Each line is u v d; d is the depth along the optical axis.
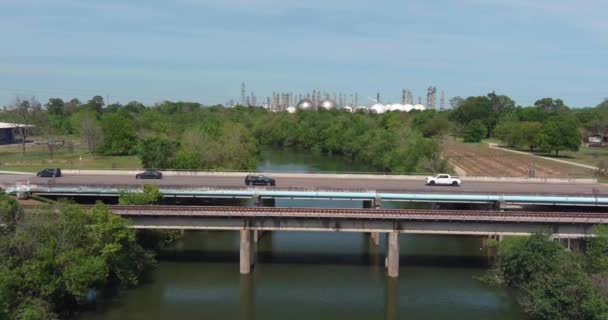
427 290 60.44
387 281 63.28
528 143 160.12
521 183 85.69
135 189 73.19
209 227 64.38
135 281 60.41
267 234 83.50
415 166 116.06
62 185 73.62
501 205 70.19
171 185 74.06
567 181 86.94
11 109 178.38
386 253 68.38
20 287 45.22
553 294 47.31
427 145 121.00
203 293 59.06
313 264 69.06
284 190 72.81
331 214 62.41
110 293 57.88
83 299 54.28
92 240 53.84
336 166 150.25
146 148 106.50
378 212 62.31
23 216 51.84
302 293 59.75
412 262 70.19
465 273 65.94
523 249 57.28
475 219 61.88
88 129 136.75
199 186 72.94
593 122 186.88
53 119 194.38
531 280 55.88
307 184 80.94
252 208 63.09
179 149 110.81
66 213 53.69
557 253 55.34
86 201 77.81
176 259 70.25
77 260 49.72
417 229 63.72
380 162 138.00
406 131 149.12
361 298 58.47
